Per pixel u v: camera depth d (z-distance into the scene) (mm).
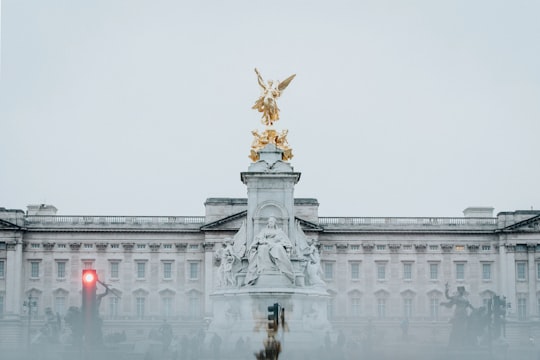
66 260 161500
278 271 87875
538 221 163875
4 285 158375
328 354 78625
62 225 162000
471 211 171750
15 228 159125
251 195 93062
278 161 93812
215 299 90188
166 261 162250
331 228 163375
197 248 162250
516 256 163750
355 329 159000
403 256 164375
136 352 90125
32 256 161375
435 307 163125
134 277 161500
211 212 160500
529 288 162625
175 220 163875
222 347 85562
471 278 164250
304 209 161750
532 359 88562
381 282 163500
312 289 88875
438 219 166250
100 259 161750
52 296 160375
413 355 87125
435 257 164625
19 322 157250
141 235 162500
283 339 77688
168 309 161000
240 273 90625
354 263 163750
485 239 165375
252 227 92250
